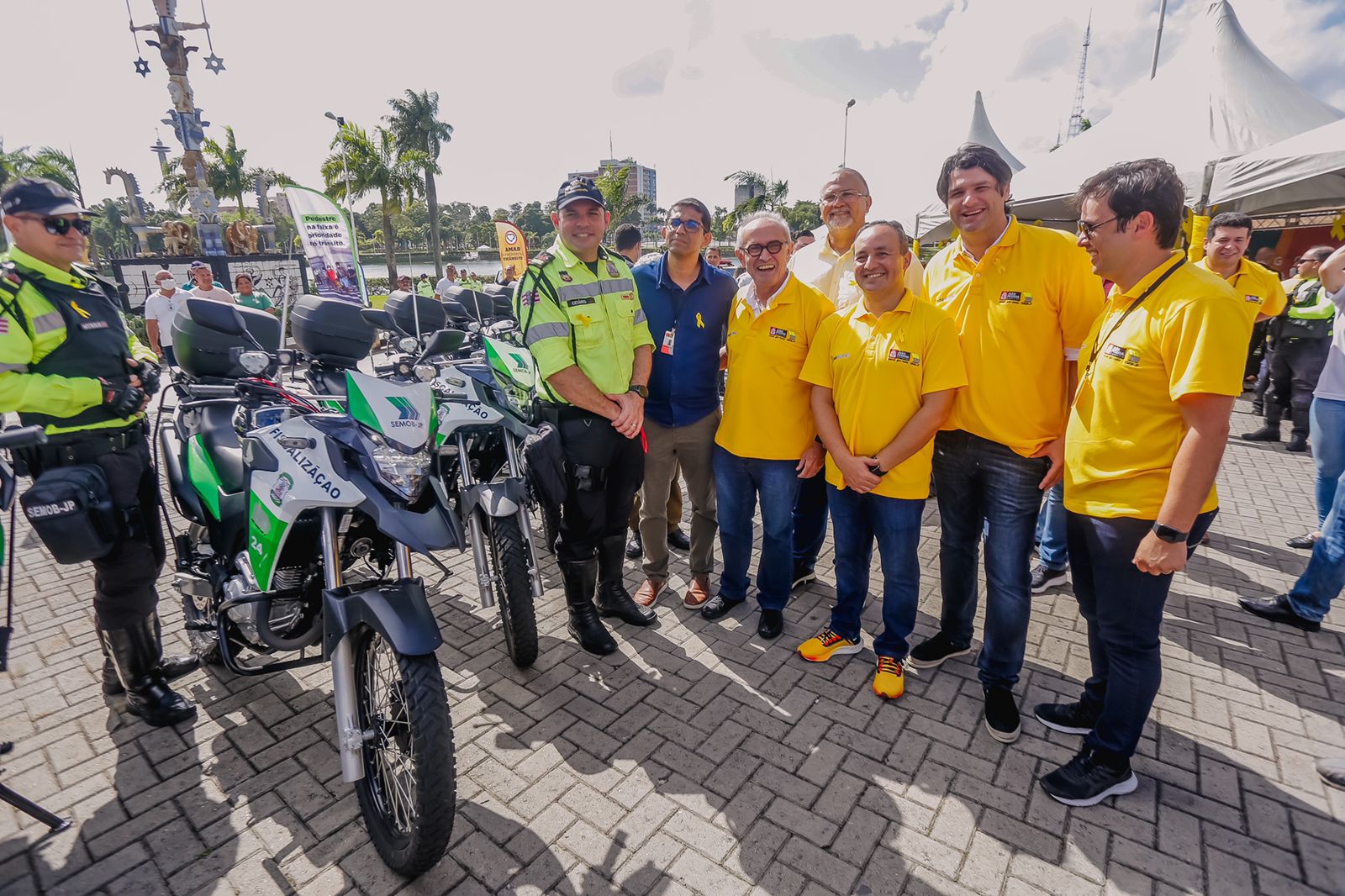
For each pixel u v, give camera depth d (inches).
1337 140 234.7
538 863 89.0
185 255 707.4
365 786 92.4
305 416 97.7
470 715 118.4
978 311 107.5
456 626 147.9
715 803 98.9
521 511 128.9
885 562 121.1
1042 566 162.9
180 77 685.3
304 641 103.0
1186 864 88.1
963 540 121.1
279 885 86.4
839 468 120.9
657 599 158.7
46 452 105.0
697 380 141.9
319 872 88.3
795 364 127.6
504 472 143.4
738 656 136.6
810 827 94.6
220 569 111.3
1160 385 86.0
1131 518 89.2
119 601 109.6
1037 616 150.9
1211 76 297.9
